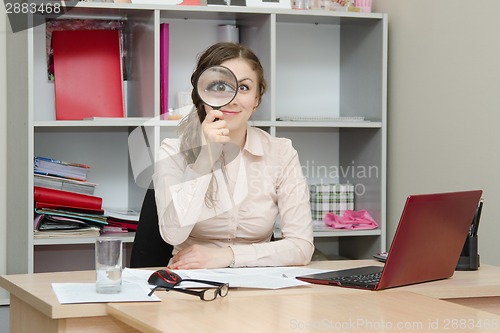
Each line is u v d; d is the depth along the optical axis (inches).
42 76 145.7
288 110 160.6
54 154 149.0
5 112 148.2
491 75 121.9
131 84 149.6
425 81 140.3
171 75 151.4
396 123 150.3
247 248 90.1
